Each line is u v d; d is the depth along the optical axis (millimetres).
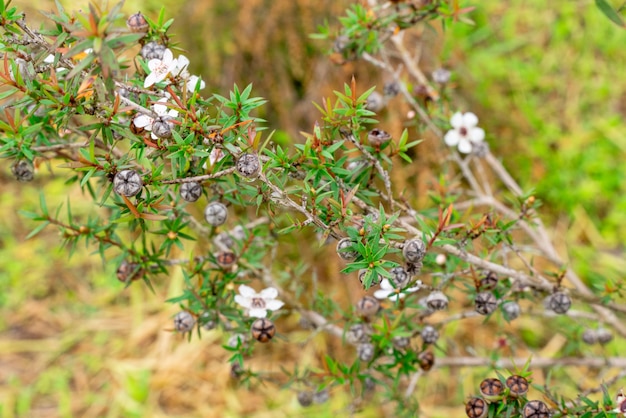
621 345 642
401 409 496
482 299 422
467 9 453
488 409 403
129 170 375
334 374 456
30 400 665
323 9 687
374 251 365
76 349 705
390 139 407
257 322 417
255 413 652
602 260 709
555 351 650
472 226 415
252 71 703
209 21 700
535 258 674
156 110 385
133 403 666
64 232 439
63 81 412
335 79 693
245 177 374
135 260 445
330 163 391
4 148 400
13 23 395
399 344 449
